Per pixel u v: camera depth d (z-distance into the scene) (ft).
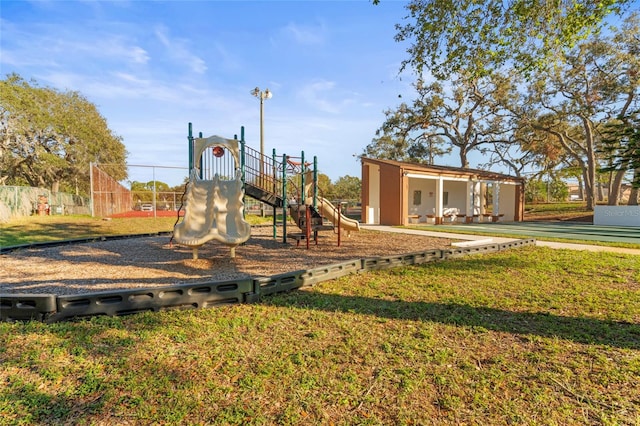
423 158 110.42
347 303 11.94
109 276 15.87
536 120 68.95
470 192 59.00
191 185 22.49
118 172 101.04
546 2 20.85
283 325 9.91
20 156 78.43
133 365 7.48
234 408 6.04
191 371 7.28
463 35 24.06
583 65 59.00
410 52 26.86
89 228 41.39
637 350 8.40
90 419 5.73
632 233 38.17
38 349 8.13
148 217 54.54
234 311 11.06
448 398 6.40
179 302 11.12
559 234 37.09
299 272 13.98
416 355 8.09
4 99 65.26
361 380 7.01
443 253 20.99
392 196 50.11
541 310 11.35
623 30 54.80
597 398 6.44
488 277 16.02
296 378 7.04
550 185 98.32
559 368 7.52
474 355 8.14
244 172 29.14
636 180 38.06
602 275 16.39
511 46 23.84
